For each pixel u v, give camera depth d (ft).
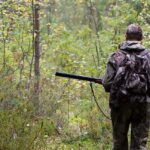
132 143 18.12
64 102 30.40
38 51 32.53
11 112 22.75
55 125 26.18
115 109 17.90
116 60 17.39
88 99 30.37
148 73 17.17
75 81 33.37
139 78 16.93
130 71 17.08
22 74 33.50
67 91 31.68
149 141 22.45
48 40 41.83
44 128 25.17
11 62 33.50
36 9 32.53
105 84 17.60
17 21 33.58
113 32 39.42
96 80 19.48
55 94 29.68
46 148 21.66
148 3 33.63
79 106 30.09
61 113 28.25
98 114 26.40
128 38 18.02
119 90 17.08
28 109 25.12
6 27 33.30
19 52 35.27
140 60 17.22
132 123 18.06
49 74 36.76
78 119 28.04
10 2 33.30
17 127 21.27
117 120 18.06
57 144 23.59
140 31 17.99
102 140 24.09
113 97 17.53
